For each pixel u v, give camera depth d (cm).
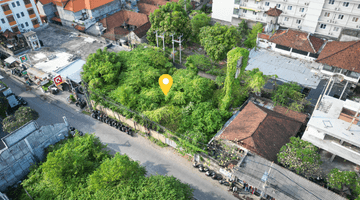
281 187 3338
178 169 4147
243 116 4334
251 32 6600
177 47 6981
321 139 3744
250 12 7100
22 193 3612
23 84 6112
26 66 6228
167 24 6138
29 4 7319
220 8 7506
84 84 5138
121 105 4747
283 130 4028
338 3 5844
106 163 3275
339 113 3734
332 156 3769
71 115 5256
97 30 7462
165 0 8825
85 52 6644
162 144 4572
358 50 4744
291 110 4475
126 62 5794
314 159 3431
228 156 3881
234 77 4472
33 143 3875
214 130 4419
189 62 5934
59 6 7731
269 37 5822
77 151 3641
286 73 5141
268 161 3634
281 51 5747
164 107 4525
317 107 3894
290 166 3438
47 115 5247
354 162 3441
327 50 5075
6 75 6412
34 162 3981
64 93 5847
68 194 3272
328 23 6203
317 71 5141
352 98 4722
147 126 4566
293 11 6494
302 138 3822
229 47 5603
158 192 3006
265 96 4969
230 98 4703
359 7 5628
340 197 3172
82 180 3384
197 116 4509
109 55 5625
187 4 8431
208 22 7506
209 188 3853
